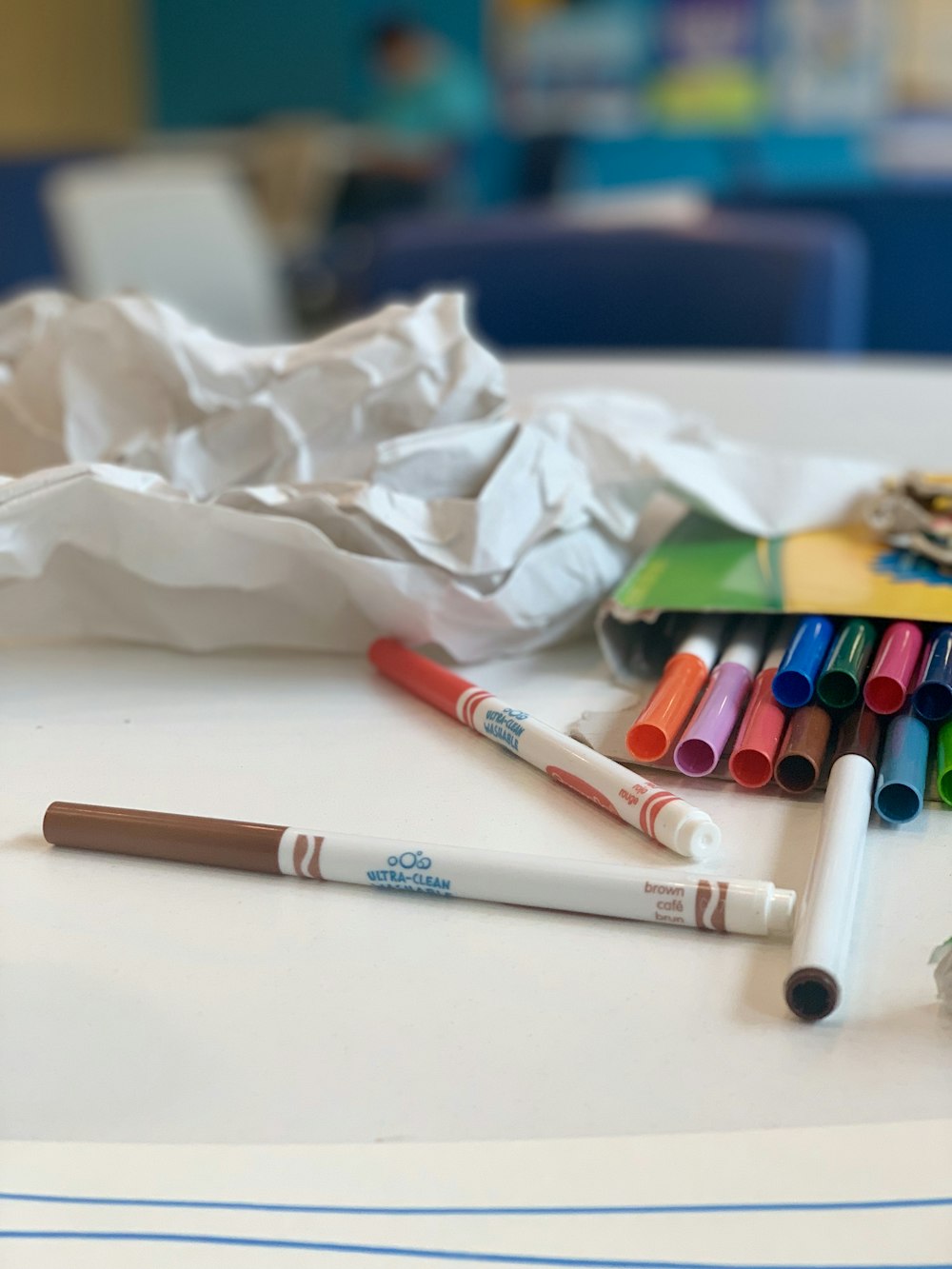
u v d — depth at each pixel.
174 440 0.59
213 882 0.41
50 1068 0.33
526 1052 0.33
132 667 0.57
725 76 4.39
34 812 0.45
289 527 0.52
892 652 0.48
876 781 0.44
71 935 0.38
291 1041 0.34
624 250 1.42
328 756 0.48
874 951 0.37
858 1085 0.32
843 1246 0.28
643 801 0.42
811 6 4.27
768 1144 0.30
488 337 1.47
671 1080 0.32
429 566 0.54
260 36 4.68
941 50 4.26
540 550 0.55
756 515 0.62
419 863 0.39
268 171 4.05
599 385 1.05
